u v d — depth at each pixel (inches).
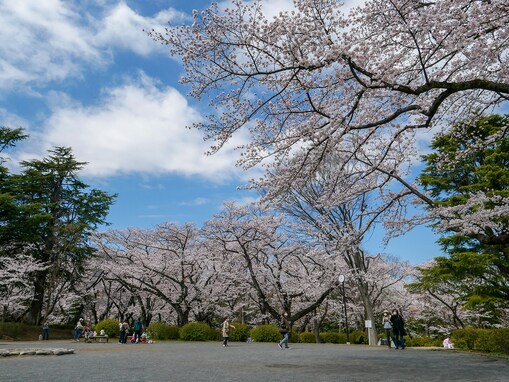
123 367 330.6
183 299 1080.8
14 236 1105.4
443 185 681.0
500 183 609.6
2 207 1024.9
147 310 1220.5
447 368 311.0
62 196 1249.4
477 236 366.0
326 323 1354.6
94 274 1289.4
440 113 329.7
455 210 366.3
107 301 1365.7
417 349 574.2
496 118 610.2
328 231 739.4
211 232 1053.2
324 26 249.0
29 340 956.6
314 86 264.4
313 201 663.1
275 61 261.9
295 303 1129.4
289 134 291.0
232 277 1090.7
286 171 301.4
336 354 472.7
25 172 1211.2
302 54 241.4
